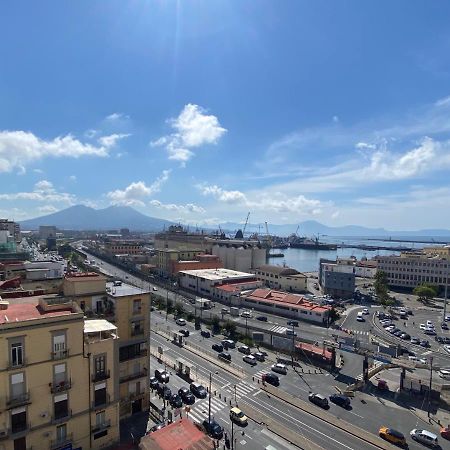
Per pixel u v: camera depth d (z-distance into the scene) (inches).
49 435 1658.5
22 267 3649.1
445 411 2522.1
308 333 4345.5
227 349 3740.2
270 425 2255.2
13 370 1540.4
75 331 1727.4
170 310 5182.1
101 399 1846.7
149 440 1806.1
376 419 2386.8
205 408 2469.2
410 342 4205.2
